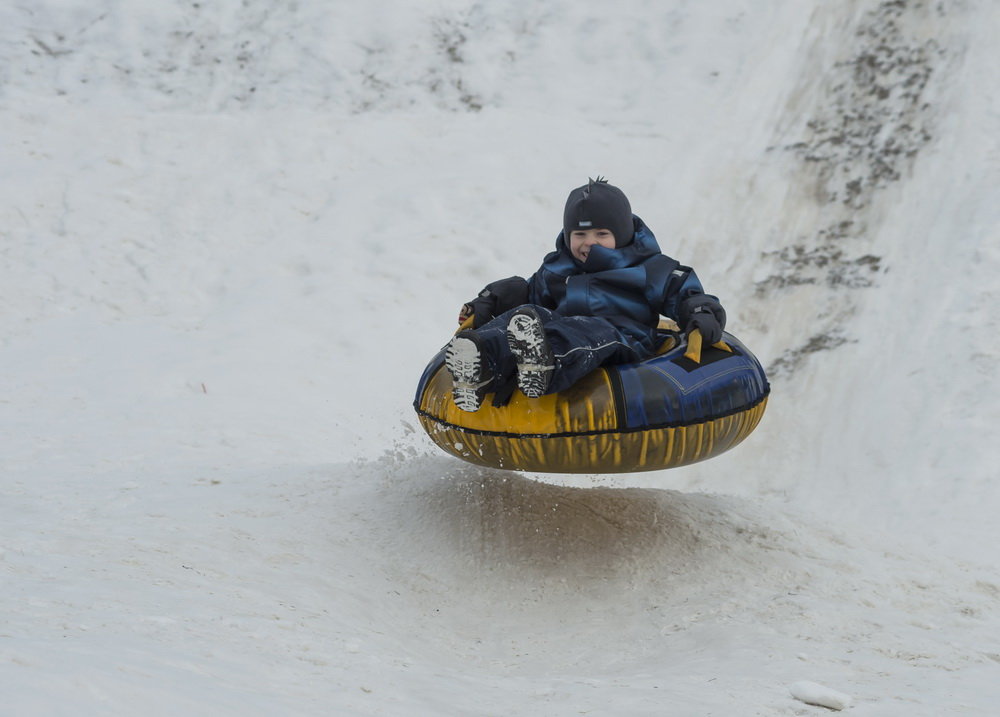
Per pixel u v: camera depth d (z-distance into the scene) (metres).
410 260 28.77
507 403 10.94
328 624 9.20
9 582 8.90
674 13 38.41
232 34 38.81
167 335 26.11
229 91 37.09
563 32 38.47
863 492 18.72
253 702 5.86
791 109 33.28
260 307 26.95
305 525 12.51
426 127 35.34
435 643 10.05
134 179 32.72
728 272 27.94
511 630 10.71
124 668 5.86
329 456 19.47
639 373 10.98
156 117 35.66
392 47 38.03
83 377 23.62
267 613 8.99
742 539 13.13
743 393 11.47
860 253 27.20
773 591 11.50
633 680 8.49
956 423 19.77
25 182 32.19
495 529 12.70
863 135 31.34
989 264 24.38
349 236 30.05
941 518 16.81
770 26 36.91
